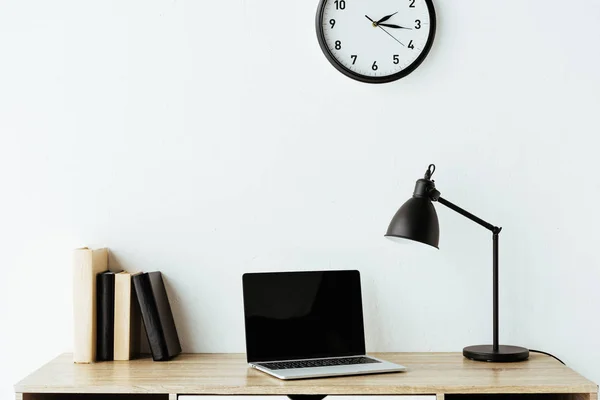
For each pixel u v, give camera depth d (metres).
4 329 1.98
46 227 1.98
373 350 1.97
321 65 1.98
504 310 1.97
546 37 1.97
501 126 1.97
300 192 1.97
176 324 1.98
